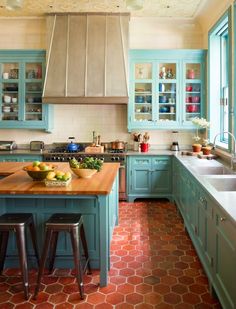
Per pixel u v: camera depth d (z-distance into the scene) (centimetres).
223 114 525
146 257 331
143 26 581
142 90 569
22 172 346
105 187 272
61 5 512
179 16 557
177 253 340
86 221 297
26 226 268
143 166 542
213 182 325
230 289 201
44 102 540
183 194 424
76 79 541
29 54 554
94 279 286
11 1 364
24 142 605
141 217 464
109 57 543
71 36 546
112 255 336
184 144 600
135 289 269
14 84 569
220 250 226
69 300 252
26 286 256
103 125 600
